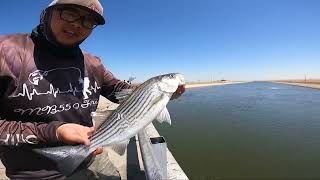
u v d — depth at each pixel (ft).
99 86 2.41
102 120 1.98
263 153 6.29
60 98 2.09
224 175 4.99
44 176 2.06
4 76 1.91
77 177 2.30
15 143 1.82
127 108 1.99
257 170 5.19
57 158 1.81
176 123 10.12
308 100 18.94
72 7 1.95
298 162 5.67
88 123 2.26
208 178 4.81
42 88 2.02
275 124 9.75
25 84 1.97
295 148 6.70
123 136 1.98
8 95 1.95
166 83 2.09
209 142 7.29
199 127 9.32
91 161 2.38
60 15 1.98
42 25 2.05
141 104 2.02
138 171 3.14
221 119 10.90
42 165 2.05
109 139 1.95
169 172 2.93
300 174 5.00
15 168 2.05
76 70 2.20
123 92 2.46
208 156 6.09
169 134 8.28
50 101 2.05
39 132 1.82
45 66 2.05
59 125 1.81
